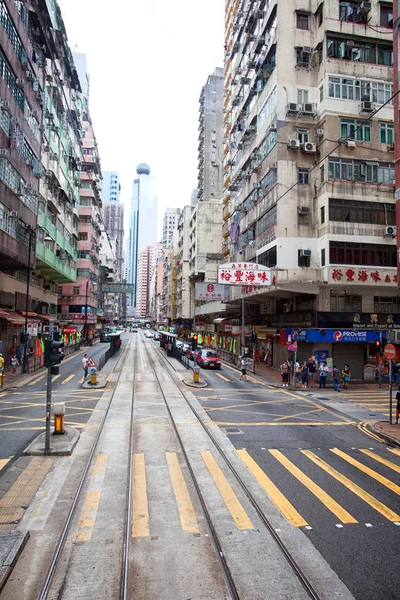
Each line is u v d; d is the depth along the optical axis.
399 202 18.73
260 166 30.77
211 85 71.75
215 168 70.69
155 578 5.54
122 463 10.05
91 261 67.75
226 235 47.28
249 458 10.68
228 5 45.81
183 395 20.16
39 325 33.59
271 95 28.56
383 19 27.69
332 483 9.11
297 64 27.70
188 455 10.77
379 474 9.81
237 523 7.12
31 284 37.81
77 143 50.47
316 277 26.03
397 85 18.95
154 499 8.03
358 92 26.98
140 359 40.22
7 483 8.74
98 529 6.83
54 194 37.78
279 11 27.89
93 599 5.11
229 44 45.12
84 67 70.81
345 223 25.84
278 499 8.16
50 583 5.40
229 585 5.43
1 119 21.48
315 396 21.58
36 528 6.85
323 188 26.16
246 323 41.03
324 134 26.53
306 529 6.96
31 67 27.03
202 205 64.56
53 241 37.22
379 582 5.56
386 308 27.44
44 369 30.05
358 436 13.45
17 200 24.27
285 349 31.12
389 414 16.36
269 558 6.07
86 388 21.80
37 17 26.80
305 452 11.39
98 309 82.75
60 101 37.75
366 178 26.53
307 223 26.83
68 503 7.80
